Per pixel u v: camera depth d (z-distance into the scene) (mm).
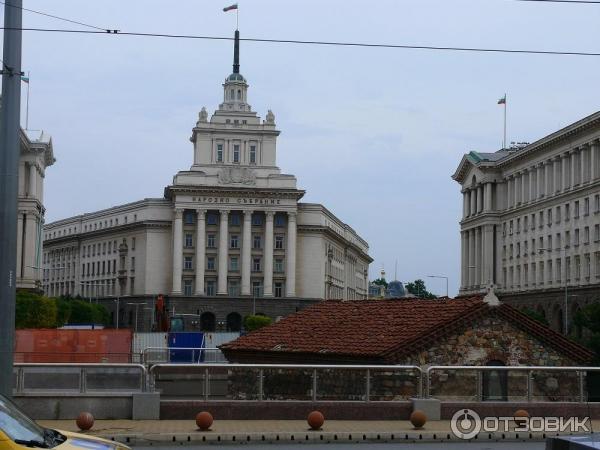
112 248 198250
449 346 30656
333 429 24781
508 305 31375
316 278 183000
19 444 12031
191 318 172500
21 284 133375
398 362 29891
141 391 26484
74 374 26234
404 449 22469
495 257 154375
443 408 26719
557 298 124312
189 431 24062
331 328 35281
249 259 177375
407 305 34719
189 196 176750
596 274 114688
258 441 23688
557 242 127750
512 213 146875
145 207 184000
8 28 23000
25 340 59406
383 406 26781
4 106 22969
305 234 183625
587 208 118438
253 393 26906
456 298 33375
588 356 31750
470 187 162875
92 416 24766
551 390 27516
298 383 27016
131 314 184500
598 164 116438
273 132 184625
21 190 135750
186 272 177625
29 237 135250
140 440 23188
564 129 123938
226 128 184250
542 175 136250
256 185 178625
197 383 26828
